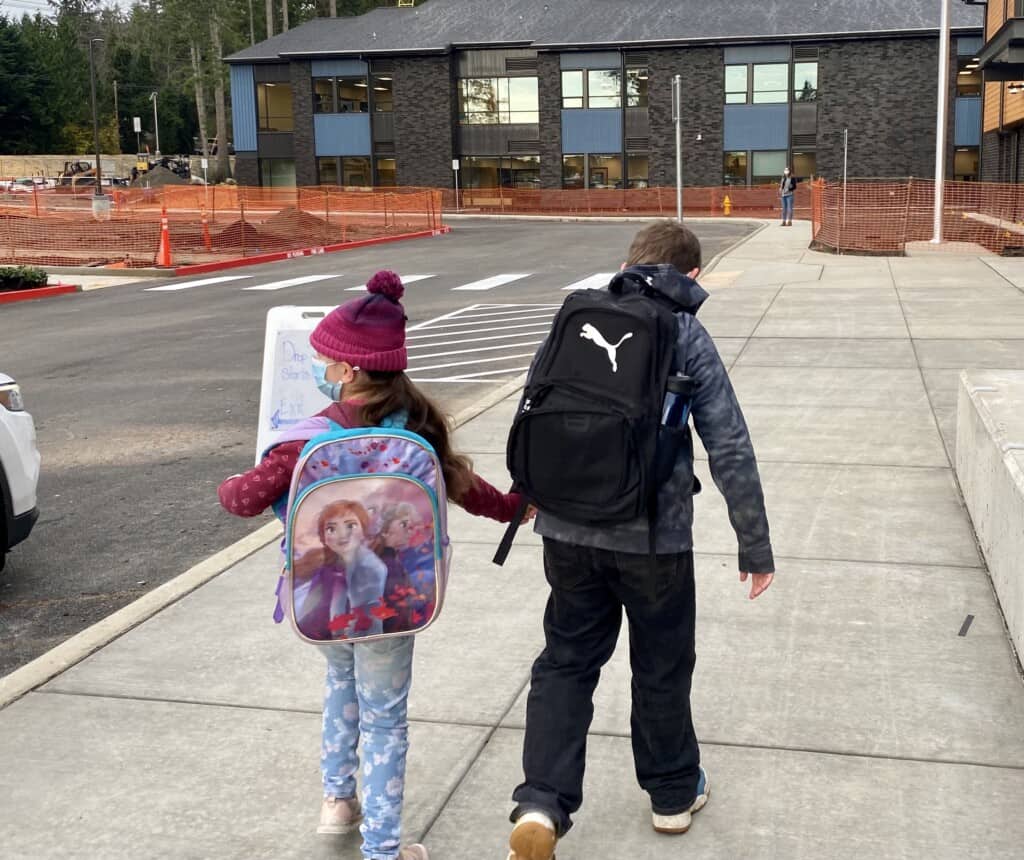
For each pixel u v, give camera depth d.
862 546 5.49
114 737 3.77
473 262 25.05
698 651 4.32
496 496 3.02
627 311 2.72
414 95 51.44
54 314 17.78
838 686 4.01
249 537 5.95
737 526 2.81
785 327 12.50
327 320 2.82
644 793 3.38
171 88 108.56
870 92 45.97
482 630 4.61
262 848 3.14
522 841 2.72
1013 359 10.23
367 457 2.72
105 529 6.55
